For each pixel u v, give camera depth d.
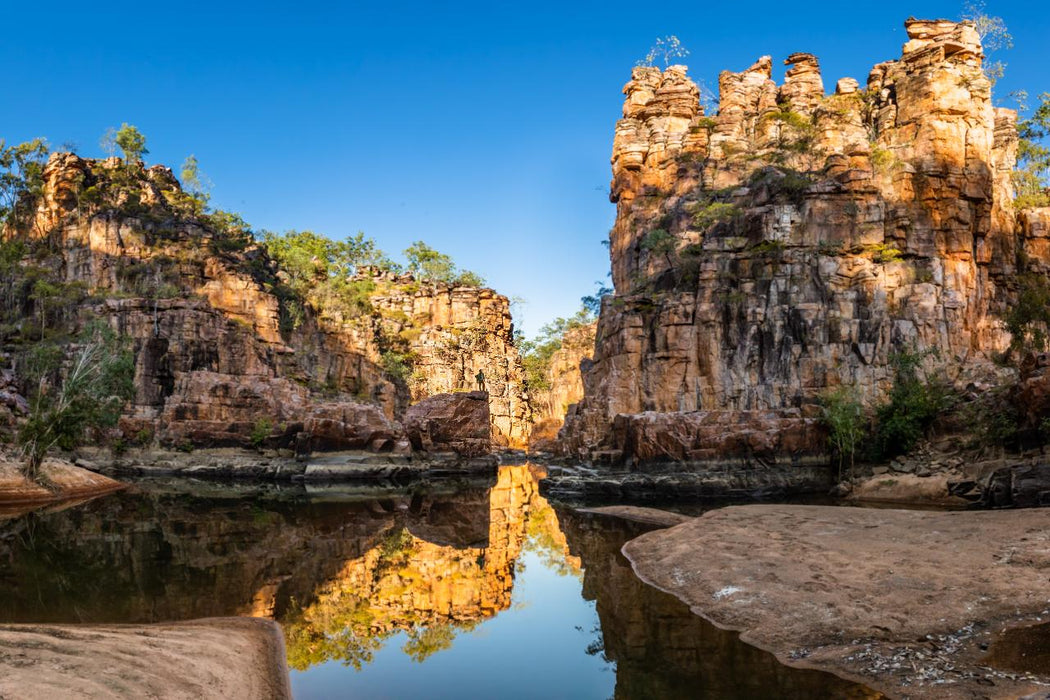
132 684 11.91
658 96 79.94
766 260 60.25
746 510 31.88
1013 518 23.47
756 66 80.56
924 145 61.81
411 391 130.88
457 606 23.66
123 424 79.31
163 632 17.16
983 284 60.75
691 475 51.31
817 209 60.72
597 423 62.94
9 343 89.38
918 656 14.60
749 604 19.33
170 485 65.56
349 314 125.56
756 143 75.44
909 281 56.97
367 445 78.25
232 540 34.75
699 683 14.80
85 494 55.53
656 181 77.12
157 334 86.31
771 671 15.16
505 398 142.00
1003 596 17.00
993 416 43.84
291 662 17.08
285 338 112.25
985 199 60.28
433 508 50.88
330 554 32.03
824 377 55.50
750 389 57.38
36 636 14.02
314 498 56.59
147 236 103.31
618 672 15.80
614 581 24.70
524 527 41.22
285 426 81.62
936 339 55.00
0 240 105.12
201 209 117.69
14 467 52.03
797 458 50.78
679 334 60.47
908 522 25.45
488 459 85.44
